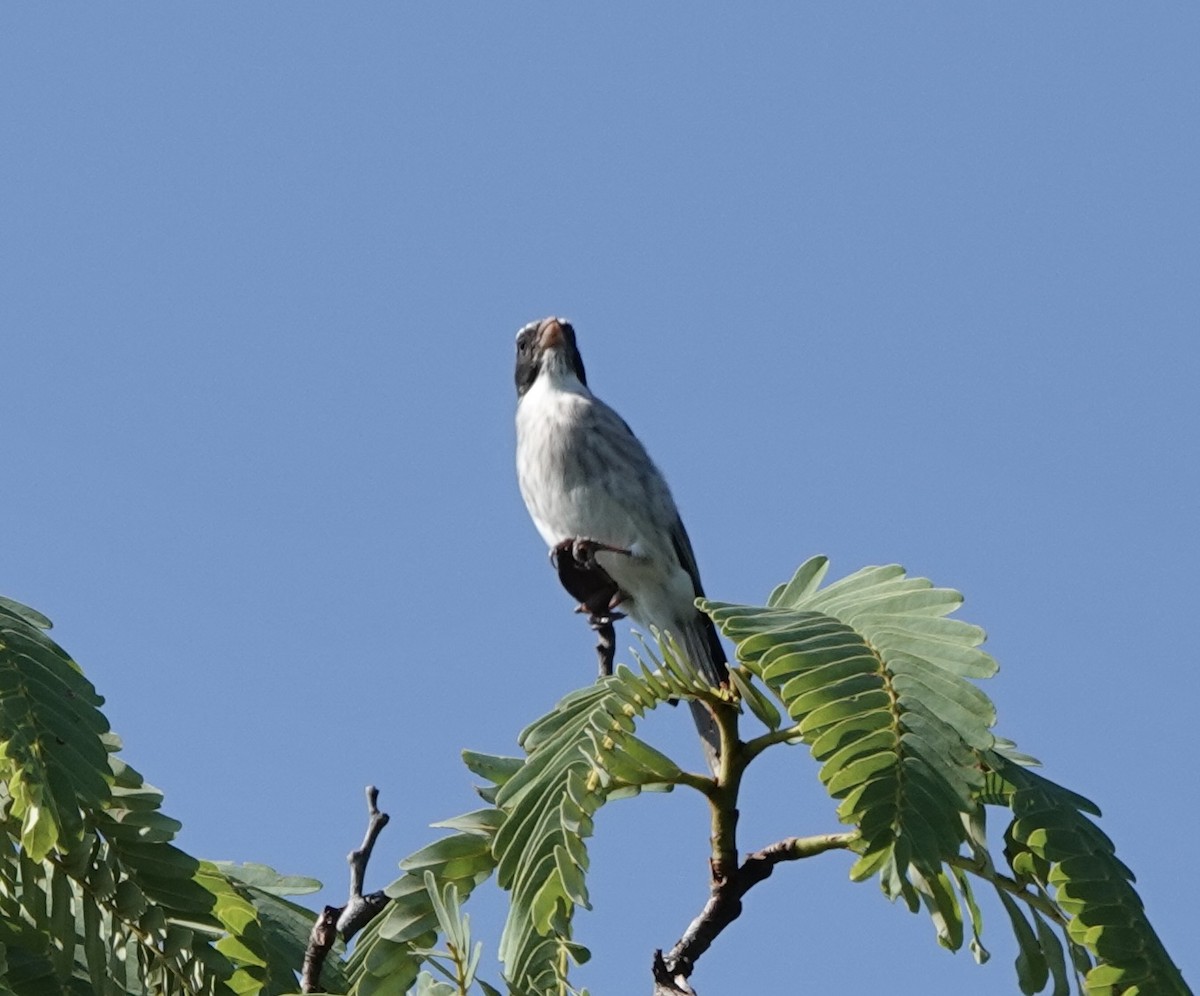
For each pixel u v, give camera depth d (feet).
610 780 23.07
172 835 22.80
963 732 20.53
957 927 20.39
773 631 21.88
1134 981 20.33
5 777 22.06
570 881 21.63
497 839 22.15
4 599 23.88
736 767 23.52
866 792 19.89
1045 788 22.09
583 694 23.72
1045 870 21.67
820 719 20.57
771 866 23.58
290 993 24.49
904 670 21.22
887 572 23.39
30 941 23.07
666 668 23.61
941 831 19.76
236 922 25.14
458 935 20.56
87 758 21.93
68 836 21.48
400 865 23.00
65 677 22.58
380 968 22.56
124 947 22.49
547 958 21.39
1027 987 21.12
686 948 23.35
